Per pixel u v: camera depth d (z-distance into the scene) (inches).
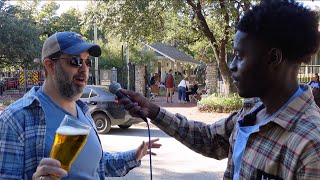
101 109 446.0
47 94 95.5
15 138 84.6
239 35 62.8
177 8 641.6
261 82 61.0
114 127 497.0
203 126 87.0
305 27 58.6
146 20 666.2
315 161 52.7
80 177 92.2
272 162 57.3
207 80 965.8
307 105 58.4
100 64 1373.0
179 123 87.1
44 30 1692.9
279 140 57.3
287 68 60.2
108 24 686.5
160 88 1273.4
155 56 1679.4
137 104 89.8
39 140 87.0
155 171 292.5
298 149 54.3
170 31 801.6
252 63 61.0
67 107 97.3
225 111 662.5
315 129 54.7
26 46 1352.1
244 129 65.1
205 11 711.1
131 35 684.1
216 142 84.9
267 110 63.0
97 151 98.0
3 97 995.3
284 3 60.1
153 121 89.2
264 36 59.4
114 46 1473.9
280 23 58.4
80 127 72.2
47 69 96.7
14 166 83.7
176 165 309.7
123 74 1085.1
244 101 76.9
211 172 290.5
